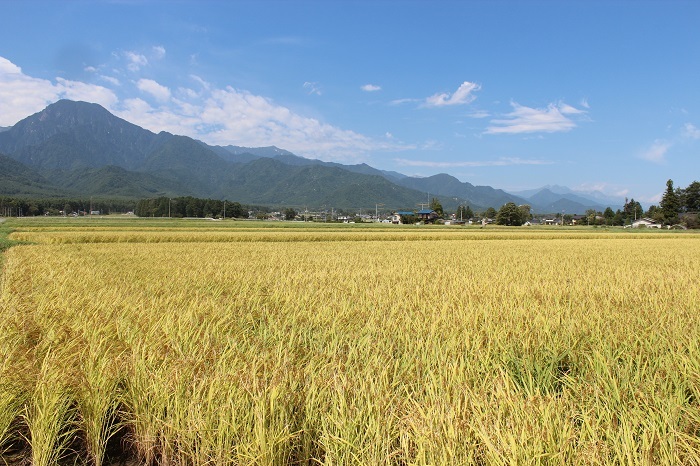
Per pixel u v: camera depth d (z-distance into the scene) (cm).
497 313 717
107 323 622
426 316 712
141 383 410
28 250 2173
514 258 1970
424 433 299
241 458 314
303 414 364
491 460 284
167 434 360
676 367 459
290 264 1620
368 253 2205
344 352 526
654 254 2280
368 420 333
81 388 398
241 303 838
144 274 1285
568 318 685
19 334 584
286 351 485
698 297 902
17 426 410
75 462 384
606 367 432
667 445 306
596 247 2877
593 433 306
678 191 10769
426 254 2164
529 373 438
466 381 403
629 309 781
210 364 450
